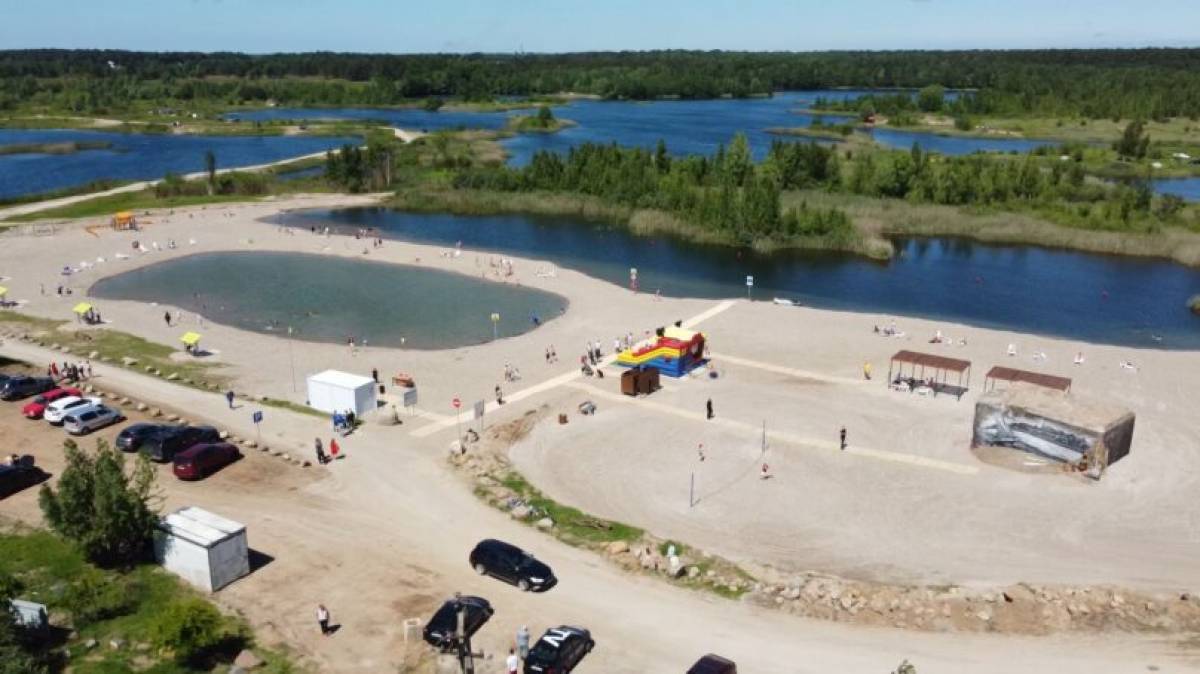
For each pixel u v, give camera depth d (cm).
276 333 9706
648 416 7156
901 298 11581
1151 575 4762
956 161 17888
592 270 12888
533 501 5600
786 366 8438
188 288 11519
